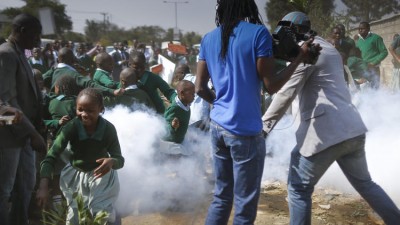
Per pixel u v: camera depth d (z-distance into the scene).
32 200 4.28
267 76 2.96
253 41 2.95
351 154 3.39
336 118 3.26
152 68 14.86
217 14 3.18
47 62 14.25
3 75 3.38
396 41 9.52
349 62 8.00
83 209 3.22
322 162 3.32
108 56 5.88
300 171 3.38
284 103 3.36
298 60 3.08
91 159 3.60
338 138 3.23
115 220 3.90
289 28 3.27
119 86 5.66
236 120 2.99
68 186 3.67
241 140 2.99
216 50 3.12
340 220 4.27
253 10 3.12
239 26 3.03
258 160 3.05
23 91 3.60
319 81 3.32
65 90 4.59
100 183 3.57
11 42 3.58
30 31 3.59
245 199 3.07
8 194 3.55
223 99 3.09
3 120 3.16
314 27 13.40
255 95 3.01
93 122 3.54
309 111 3.35
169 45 24.17
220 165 3.23
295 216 3.40
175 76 6.86
